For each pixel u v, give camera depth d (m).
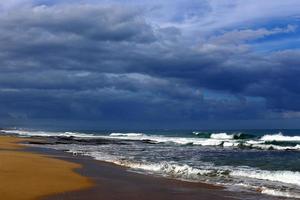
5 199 14.12
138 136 89.25
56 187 16.86
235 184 19.06
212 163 29.64
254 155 37.03
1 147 43.75
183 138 72.44
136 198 15.30
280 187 18.38
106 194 15.92
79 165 26.27
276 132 109.50
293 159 32.81
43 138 71.75
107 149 45.50
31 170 21.62
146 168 25.17
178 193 16.52
